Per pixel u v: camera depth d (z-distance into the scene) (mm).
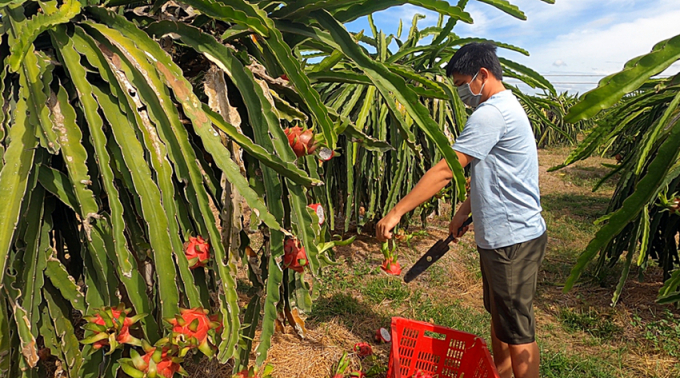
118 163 874
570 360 2002
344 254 3203
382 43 2850
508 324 1538
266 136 978
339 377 1704
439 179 1440
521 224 1481
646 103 2256
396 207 1496
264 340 1072
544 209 4898
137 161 837
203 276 1003
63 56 837
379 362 1895
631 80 630
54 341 942
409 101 1058
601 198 5484
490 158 1462
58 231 1103
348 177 2736
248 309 1245
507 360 1755
